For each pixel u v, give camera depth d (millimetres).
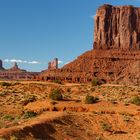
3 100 68125
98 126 49594
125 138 46344
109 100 72250
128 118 54188
